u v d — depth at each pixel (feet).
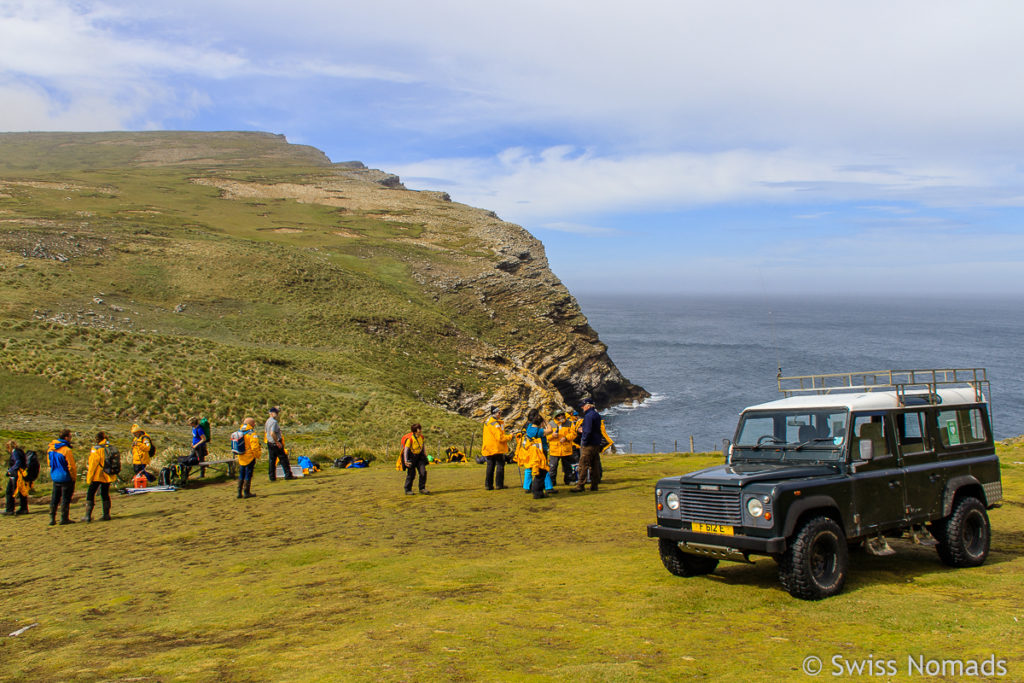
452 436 131.23
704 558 26.94
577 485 49.55
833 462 26.00
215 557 34.55
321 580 28.40
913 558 30.25
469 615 22.02
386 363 213.25
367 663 17.53
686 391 325.83
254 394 134.31
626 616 21.66
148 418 111.45
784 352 483.51
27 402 105.81
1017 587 24.62
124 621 24.31
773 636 19.52
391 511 44.98
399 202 533.96
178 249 268.82
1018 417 247.50
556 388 298.15
